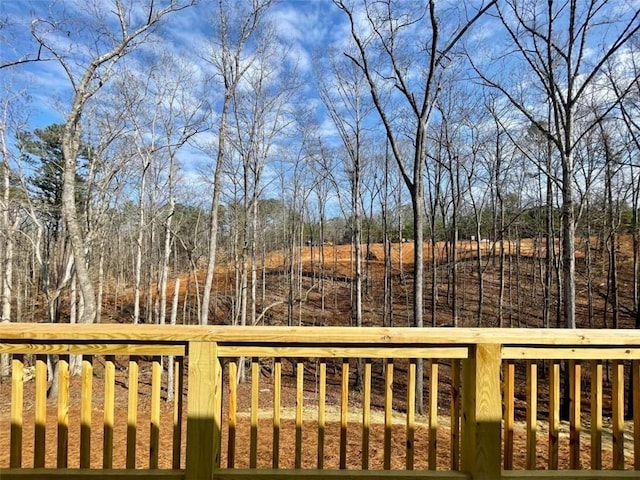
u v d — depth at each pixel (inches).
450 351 64.5
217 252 690.8
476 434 62.6
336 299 682.2
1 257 453.1
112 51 273.9
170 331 61.3
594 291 552.4
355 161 422.0
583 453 130.6
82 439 62.3
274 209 702.5
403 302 655.8
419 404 245.0
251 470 61.9
